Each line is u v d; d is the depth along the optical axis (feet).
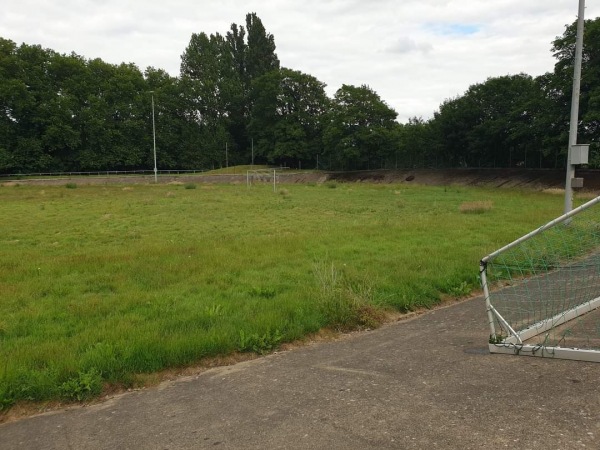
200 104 288.10
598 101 108.06
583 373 13.46
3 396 13.98
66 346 17.53
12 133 221.05
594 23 108.99
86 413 13.51
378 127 218.38
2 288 27.96
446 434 10.80
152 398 14.24
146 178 210.79
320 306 21.36
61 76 238.89
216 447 11.06
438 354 16.16
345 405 12.68
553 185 131.34
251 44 301.02
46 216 75.00
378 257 34.88
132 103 255.09
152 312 22.34
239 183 198.49
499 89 168.45
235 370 16.12
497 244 39.14
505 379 13.50
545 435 10.41
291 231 54.44
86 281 29.94
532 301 19.88
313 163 272.10
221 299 24.48
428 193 124.77
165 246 42.42
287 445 10.89
